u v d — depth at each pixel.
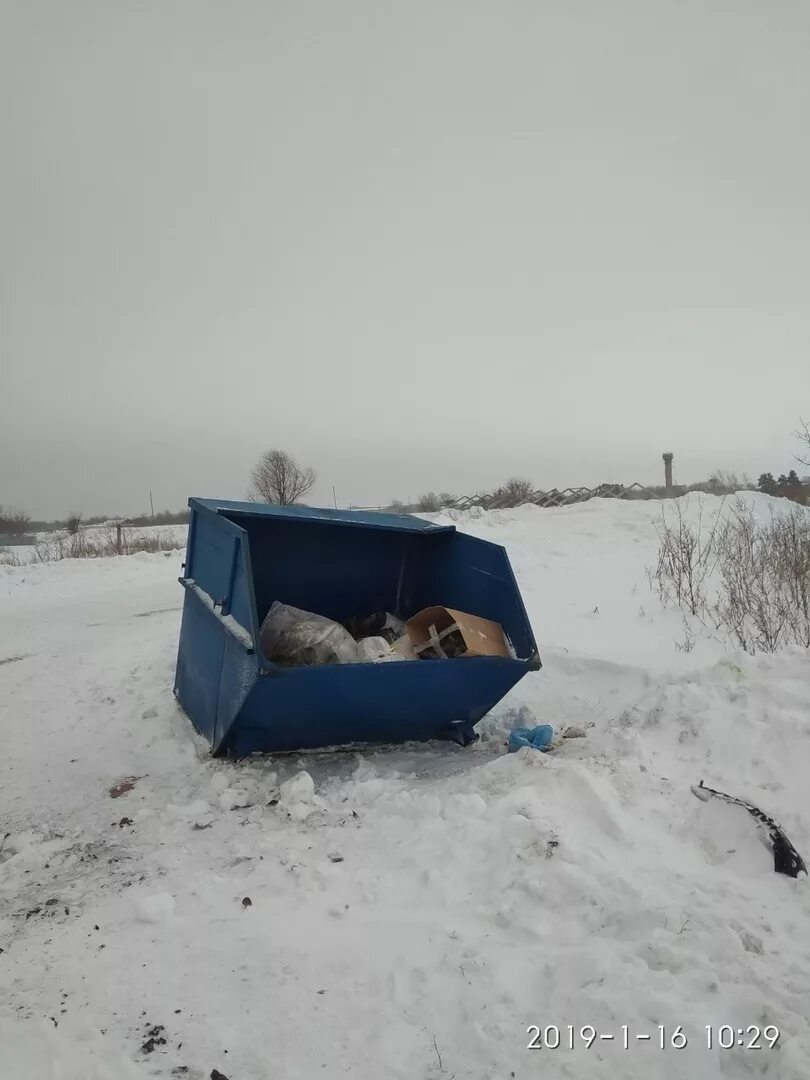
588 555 13.32
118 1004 2.85
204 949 3.18
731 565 9.81
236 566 4.94
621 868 3.50
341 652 5.24
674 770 4.47
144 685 6.92
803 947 2.96
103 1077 2.47
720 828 3.81
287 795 4.52
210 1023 2.75
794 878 3.42
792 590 8.15
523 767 4.48
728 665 5.50
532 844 3.62
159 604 11.88
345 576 6.66
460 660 4.94
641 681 6.32
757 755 4.40
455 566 6.36
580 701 6.35
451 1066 2.53
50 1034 2.69
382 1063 2.55
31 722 6.37
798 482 20.61
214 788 4.79
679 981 2.76
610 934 3.09
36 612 11.88
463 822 3.96
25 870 3.96
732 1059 2.46
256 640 4.51
